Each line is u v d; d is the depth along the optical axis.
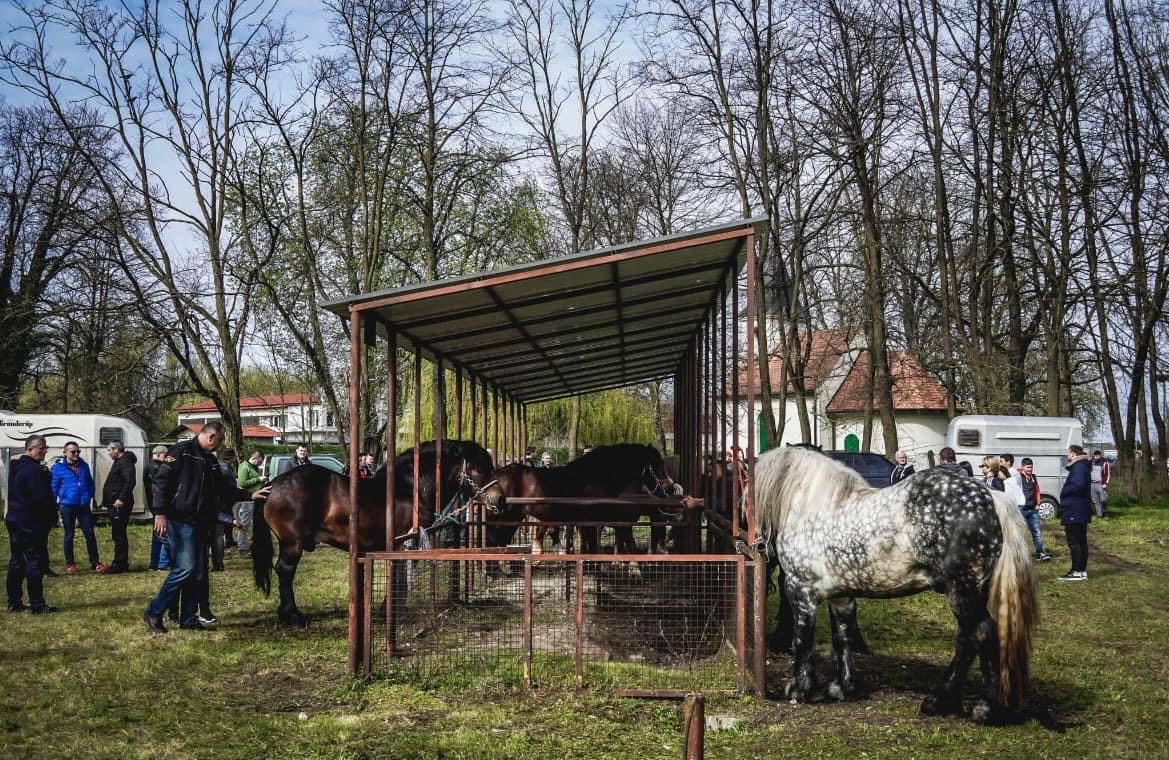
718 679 7.43
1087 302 29.19
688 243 7.21
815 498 7.05
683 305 10.74
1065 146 26.78
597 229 30.48
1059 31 25.92
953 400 27.06
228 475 9.98
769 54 23.42
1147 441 31.20
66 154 25.70
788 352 25.36
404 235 25.72
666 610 8.33
